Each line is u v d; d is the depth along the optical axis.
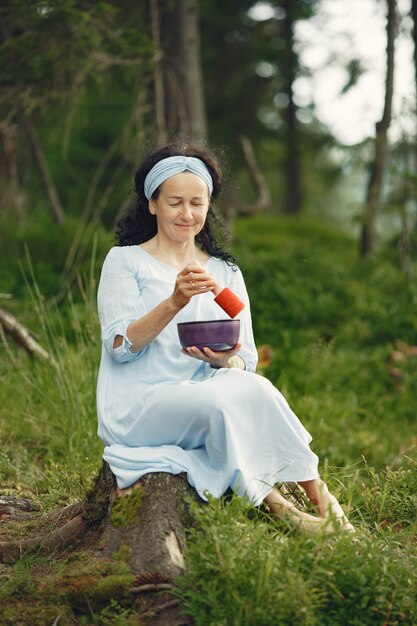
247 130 16.61
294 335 8.80
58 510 4.42
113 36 8.02
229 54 16.12
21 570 3.77
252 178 12.02
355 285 9.96
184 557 3.52
